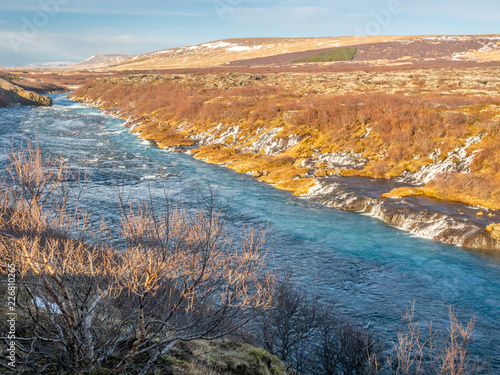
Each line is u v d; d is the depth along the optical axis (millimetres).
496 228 22797
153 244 6375
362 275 19109
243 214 26938
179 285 7203
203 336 6914
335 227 25469
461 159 33531
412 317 15477
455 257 21406
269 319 10773
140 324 6094
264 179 35906
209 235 6793
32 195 6039
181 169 38938
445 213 25703
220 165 41281
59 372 5938
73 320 6043
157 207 25359
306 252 21516
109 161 40250
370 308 16047
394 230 25312
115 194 28219
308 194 32000
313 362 10508
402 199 28953
